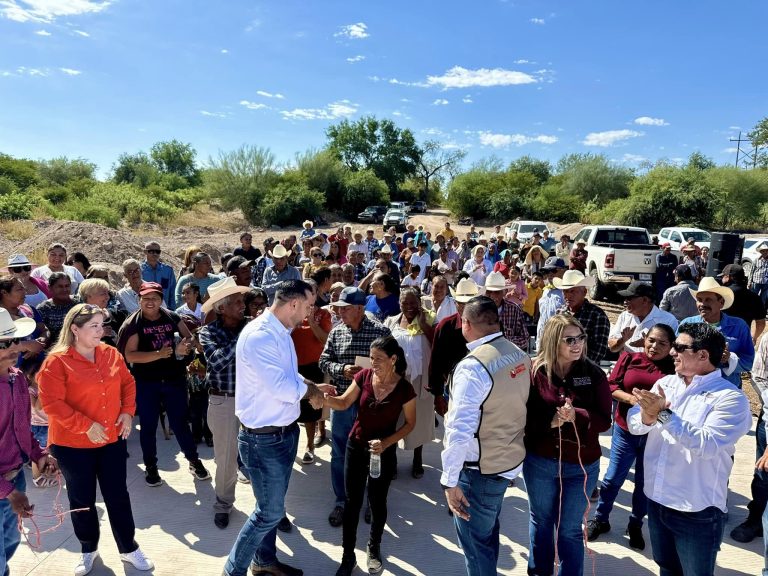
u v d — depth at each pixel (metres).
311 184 51.22
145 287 4.60
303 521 4.27
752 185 41.44
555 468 2.96
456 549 3.91
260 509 3.24
